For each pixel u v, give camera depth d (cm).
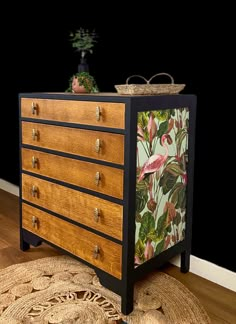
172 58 220
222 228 207
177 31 214
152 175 185
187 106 201
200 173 216
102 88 269
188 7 206
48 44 312
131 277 180
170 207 202
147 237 188
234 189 198
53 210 216
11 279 209
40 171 220
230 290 203
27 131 225
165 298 194
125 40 246
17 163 368
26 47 340
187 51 211
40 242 234
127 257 176
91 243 194
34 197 228
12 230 281
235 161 196
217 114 202
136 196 176
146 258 189
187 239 218
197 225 220
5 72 374
